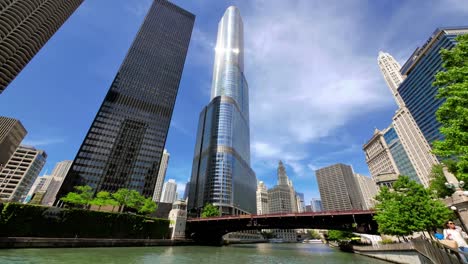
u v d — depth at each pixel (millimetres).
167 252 40406
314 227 60062
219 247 65938
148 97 122125
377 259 36656
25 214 37281
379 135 170125
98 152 97375
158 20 149625
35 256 25047
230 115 177500
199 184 157750
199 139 193250
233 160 158750
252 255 42688
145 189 100875
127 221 52781
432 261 16406
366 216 51719
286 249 68812
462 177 12430
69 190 85250
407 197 28719
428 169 120500
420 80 111625
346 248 62656
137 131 110875
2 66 50969
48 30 62531
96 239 42719
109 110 108000
